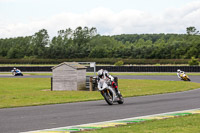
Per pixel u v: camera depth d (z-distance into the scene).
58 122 15.65
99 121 15.82
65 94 35.22
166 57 170.62
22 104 24.98
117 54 191.50
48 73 98.44
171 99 27.00
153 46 183.25
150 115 17.36
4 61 189.25
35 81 64.00
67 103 25.66
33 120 16.36
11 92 40.97
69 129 13.73
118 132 12.71
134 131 12.85
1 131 13.48
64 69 41.91
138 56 181.75
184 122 14.75
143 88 42.09
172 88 41.38
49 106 23.28
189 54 161.50
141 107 21.41
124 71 95.31
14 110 21.03
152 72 90.44
